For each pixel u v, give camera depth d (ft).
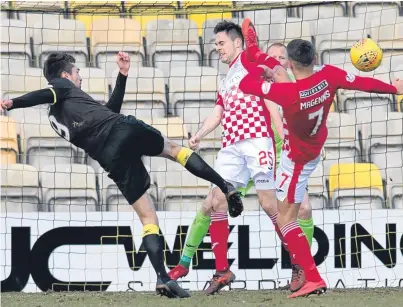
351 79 59.11
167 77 109.60
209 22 114.32
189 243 71.87
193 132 106.52
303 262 62.03
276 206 69.36
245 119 69.72
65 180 100.17
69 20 113.50
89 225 87.10
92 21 114.21
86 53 112.57
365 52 61.87
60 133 61.87
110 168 60.70
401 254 86.94
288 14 116.16
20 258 85.92
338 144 104.53
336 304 57.21
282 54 74.08
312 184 100.68
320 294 62.75
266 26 114.93
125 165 60.59
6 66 109.91
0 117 104.17
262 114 69.97
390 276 86.63
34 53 111.65
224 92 71.15
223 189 61.77
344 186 101.81
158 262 60.95
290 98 58.13
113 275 86.63
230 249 86.28
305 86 58.13
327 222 87.25
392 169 104.37
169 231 86.79
